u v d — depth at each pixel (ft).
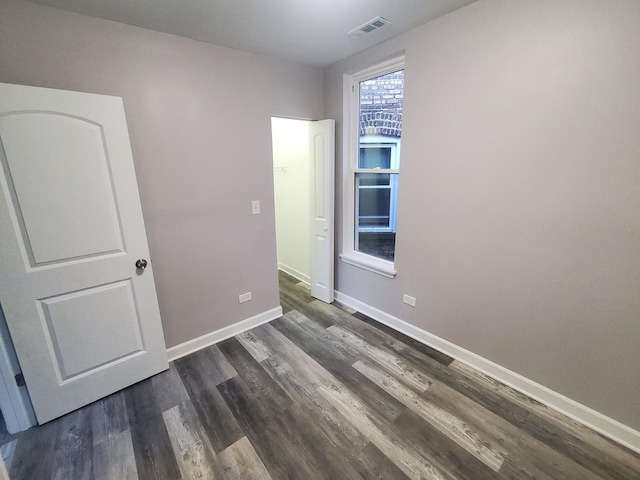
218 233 8.02
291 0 5.47
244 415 5.82
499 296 6.40
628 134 4.49
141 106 6.41
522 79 5.41
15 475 4.72
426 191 7.34
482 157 6.18
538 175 5.47
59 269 5.54
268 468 4.76
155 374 7.02
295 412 5.87
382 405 6.01
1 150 4.82
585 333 5.34
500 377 6.64
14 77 5.20
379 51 7.63
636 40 4.25
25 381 5.41
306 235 12.47
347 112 9.27
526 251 5.84
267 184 8.77
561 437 5.25
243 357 7.67
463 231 6.78
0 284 5.01
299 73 8.91
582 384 5.49
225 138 7.72
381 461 4.85
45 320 5.52
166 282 7.34
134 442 5.27
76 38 5.61
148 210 6.83
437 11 6.09
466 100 6.23
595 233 4.99
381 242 9.51
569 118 4.99
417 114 7.18
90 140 5.54
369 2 5.65
